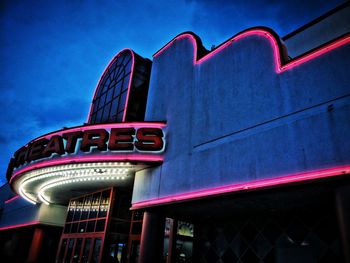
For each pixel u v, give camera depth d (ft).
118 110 49.98
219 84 30.96
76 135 38.58
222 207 30.30
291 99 23.77
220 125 28.99
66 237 53.06
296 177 21.17
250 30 29.68
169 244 38.96
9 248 82.69
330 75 21.90
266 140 24.21
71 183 46.34
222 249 34.42
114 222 45.21
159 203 32.40
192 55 36.78
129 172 38.88
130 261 43.96
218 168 27.35
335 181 19.31
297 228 28.27
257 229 31.65
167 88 38.86
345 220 18.29
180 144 32.91
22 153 45.75
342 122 20.10
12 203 89.81
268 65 26.68
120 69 55.62
